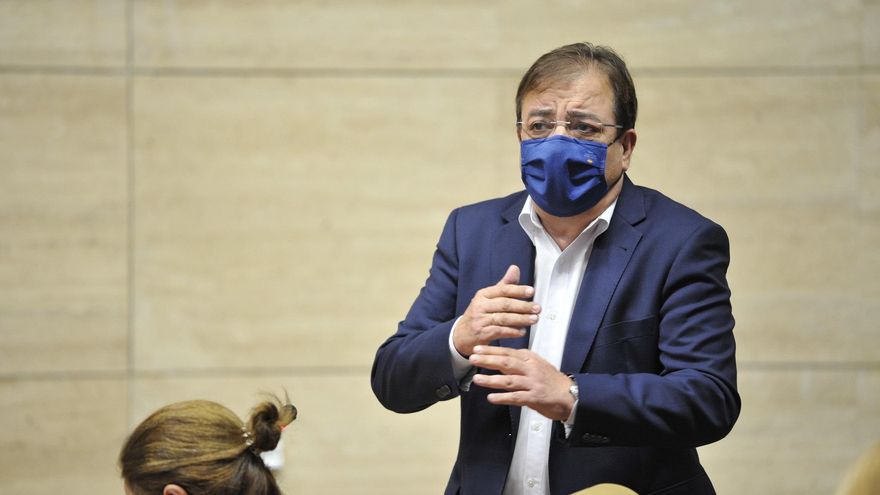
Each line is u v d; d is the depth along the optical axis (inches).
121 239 653.9
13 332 651.5
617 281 334.0
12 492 651.5
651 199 351.6
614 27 654.5
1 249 649.6
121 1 652.7
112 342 655.1
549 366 306.7
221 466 263.3
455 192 657.0
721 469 658.8
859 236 651.5
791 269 653.3
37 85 650.2
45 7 650.8
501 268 352.5
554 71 332.5
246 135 654.5
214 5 653.9
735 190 652.7
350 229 657.0
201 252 655.1
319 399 658.8
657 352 335.6
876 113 650.8
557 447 333.1
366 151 656.4
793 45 653.3
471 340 313.3
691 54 653.9
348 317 658.2
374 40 656.4
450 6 656.4
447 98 657.6
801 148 652.1
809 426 655.1
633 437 308.3
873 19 652.1
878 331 651.5
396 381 338.3
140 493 264.5
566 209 331.3
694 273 331.9
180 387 655.8
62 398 653.9
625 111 337.1
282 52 654.5
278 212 655.8
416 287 657.6
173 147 653.3
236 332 656.4
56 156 651.5
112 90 652.1
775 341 655.1
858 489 224.4
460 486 349.7
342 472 658.8
